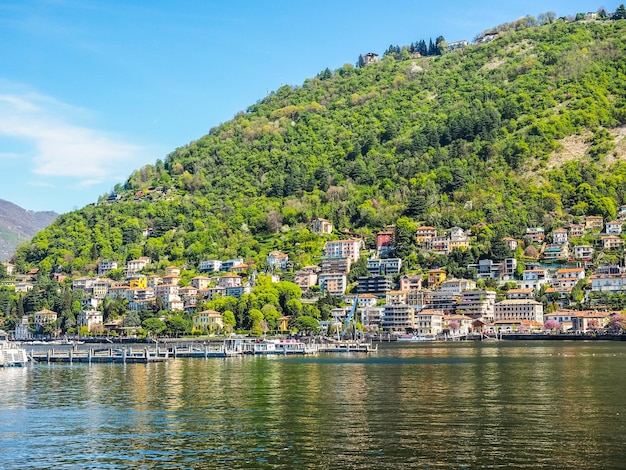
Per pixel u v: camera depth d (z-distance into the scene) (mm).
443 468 86688
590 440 98188
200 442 101062
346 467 87812
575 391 142625
